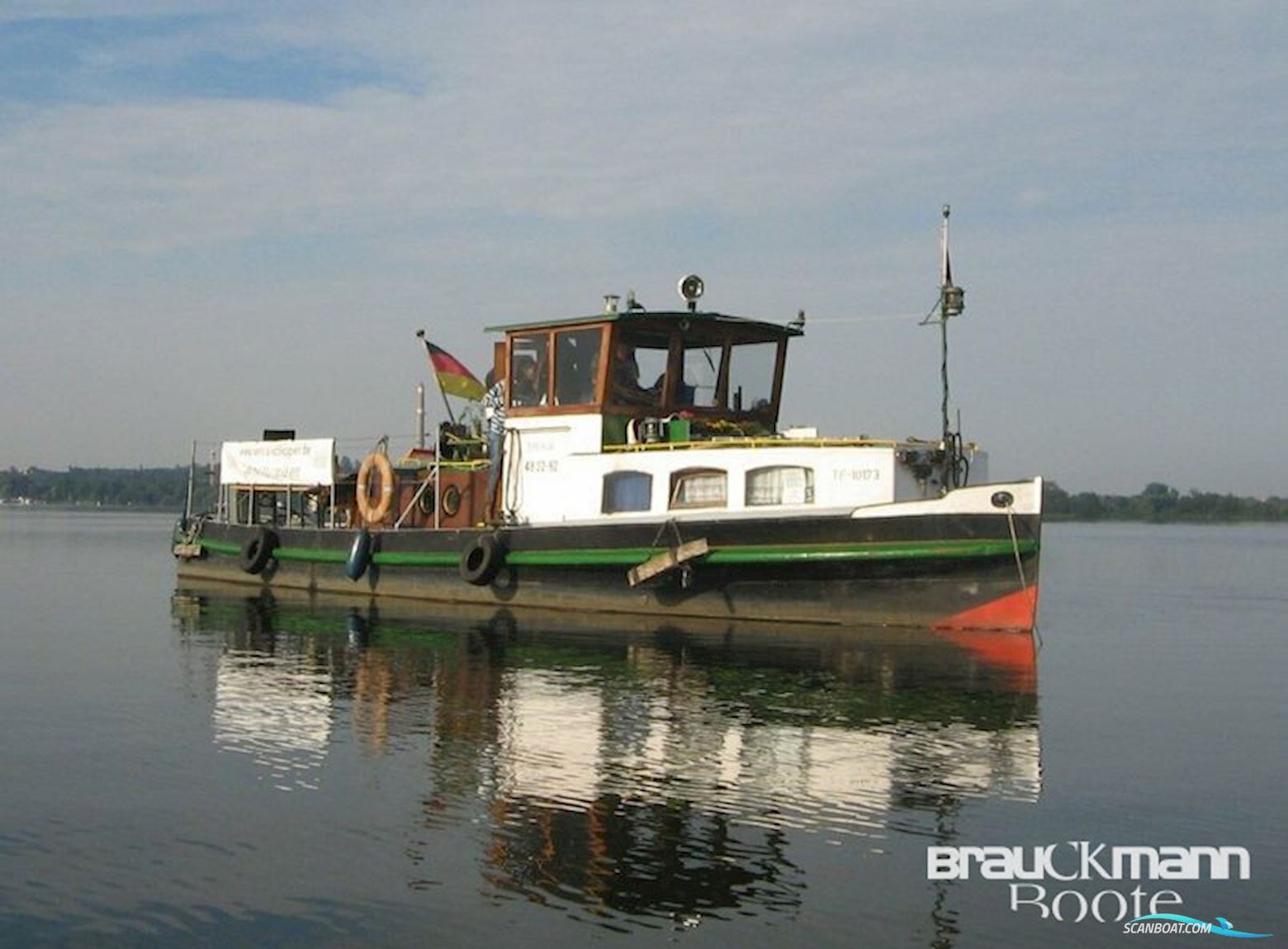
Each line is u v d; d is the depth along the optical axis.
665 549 25.00
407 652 22.05
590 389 27.06
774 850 11.11
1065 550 84.38
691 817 12.00
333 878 10.52
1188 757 14.48
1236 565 61.78
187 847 11.27
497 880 10.44
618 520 26.08
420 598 30.20
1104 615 32.69
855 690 18.09
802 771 13.61
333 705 17.41
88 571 47.62
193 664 21.25
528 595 27.59
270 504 37.06
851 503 23.75
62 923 9.67
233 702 17.69
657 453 25.80
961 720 16.20
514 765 13.90
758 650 21.39
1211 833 11.61
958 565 22.62
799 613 24.19
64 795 12.87
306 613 28.70
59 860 10.98
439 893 10.19
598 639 22.95
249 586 36.06
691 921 9.66
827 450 24.02
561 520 27.28
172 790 13.05
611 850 11.13
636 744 14.80
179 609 30.62
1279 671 21.59
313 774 13.60
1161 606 35.69
